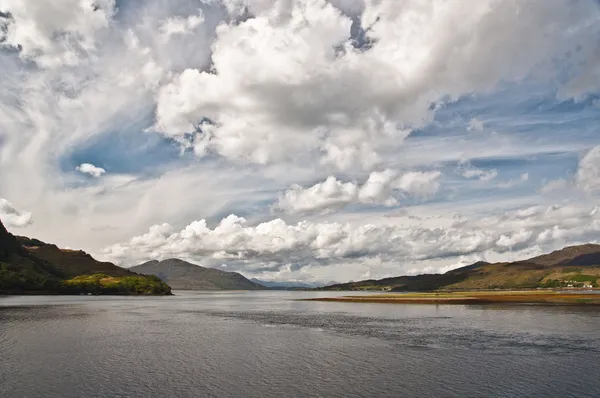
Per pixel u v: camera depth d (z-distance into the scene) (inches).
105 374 1567.4
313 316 4116.6
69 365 1715.1
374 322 3412.9
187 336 2593.5
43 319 3563.0
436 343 2256.4
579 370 1603.1
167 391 1353.3
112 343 2290.8
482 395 1310.3
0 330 2783.0
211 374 1576.0
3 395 1305.4
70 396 1298.0
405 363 1750.7
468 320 3444.9
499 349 2054.6
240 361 1809.8
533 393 1323.8
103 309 5049.2
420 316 3919.8
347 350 2069.4
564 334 2536.9
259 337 2541.8
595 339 2337.6
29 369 1640.0
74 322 3358.8
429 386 1405.0
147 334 2677.2
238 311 5000.0
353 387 1398.9
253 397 1294.3
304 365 1727.4
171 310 5152.6
